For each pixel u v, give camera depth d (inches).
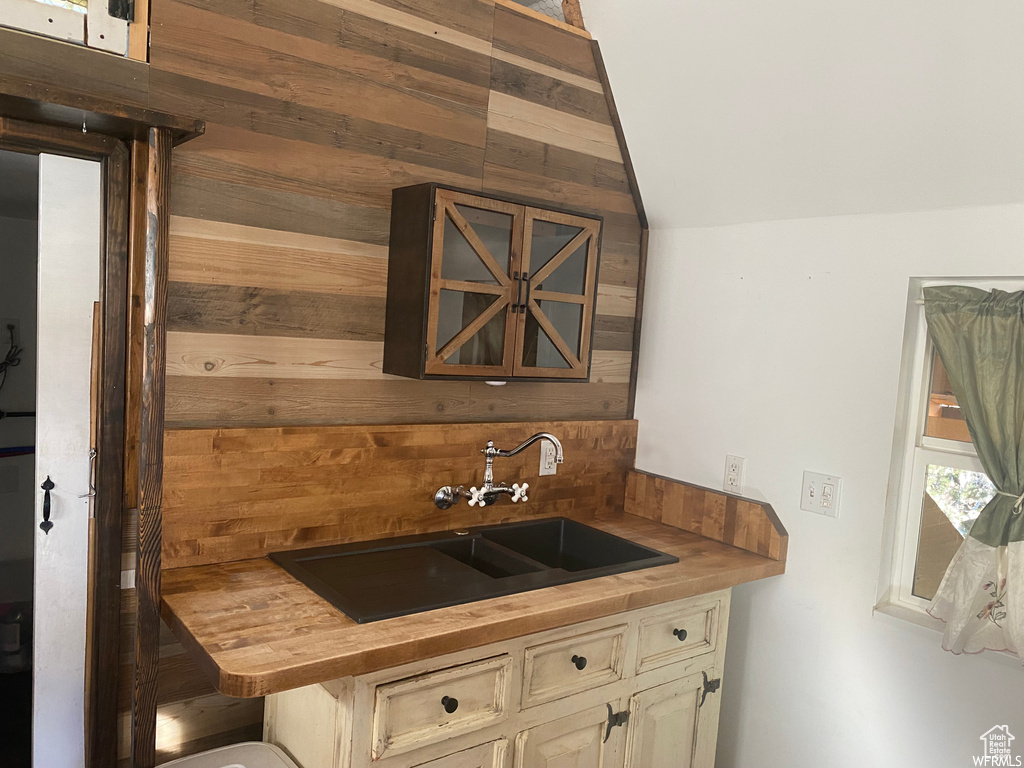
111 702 69.1
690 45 87.3
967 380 77.1
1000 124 70.1
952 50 68.7
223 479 72.6
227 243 71.5
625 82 97.9
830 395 88.8
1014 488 73.5
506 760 68.7
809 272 90.7
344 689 60.2
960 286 78.0
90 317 66.6
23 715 93.7
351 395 81.9
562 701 72.7
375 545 81.7
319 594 67.4
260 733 79.7
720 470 100.0
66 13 61.1
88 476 68.1
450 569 78.0
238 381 73.7
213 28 68.6
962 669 78.2
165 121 58.7
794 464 92.1
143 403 61.2
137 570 63.4
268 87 72.5
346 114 78.0
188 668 74.0
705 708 88.6
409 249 79.4
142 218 65.9
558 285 89.2
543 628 67.7
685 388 104.5
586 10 97.7
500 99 91.0
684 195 101.7
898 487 86.0
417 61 83.0
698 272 103.0
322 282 78.3
